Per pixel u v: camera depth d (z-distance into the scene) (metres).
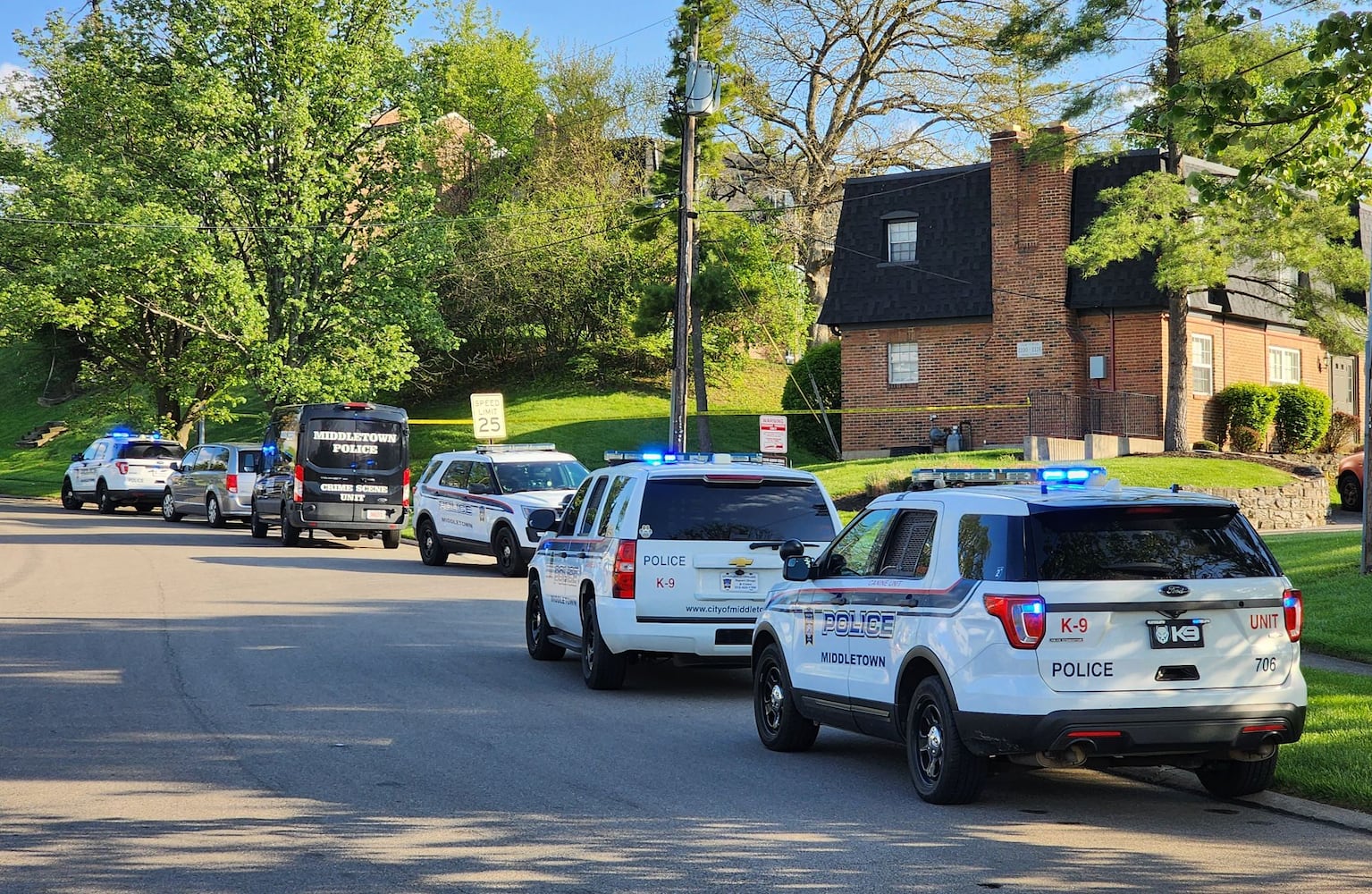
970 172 42.28
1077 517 8.44
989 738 8.31
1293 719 8.38
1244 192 15.04
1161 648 8.27
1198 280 31.56
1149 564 8.36
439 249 48.94
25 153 47.50
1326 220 30.72
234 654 15.66
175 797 8.95
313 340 47.50
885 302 42.47
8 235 46.44
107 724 11.50
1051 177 39.84
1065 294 39.53
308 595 21.80
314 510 31.12
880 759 10.56
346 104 46.53
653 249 57.22
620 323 58.47
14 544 31.67
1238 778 8.95
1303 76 12.56
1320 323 32.75
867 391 43.06
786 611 10.81
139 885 6.96
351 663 15.08
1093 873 7.23
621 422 54.78
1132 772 10.08
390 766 9.95
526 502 24.73
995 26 55.91
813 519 13.59
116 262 44.03
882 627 9.45
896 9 57.19
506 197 65.31
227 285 44.06
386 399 61.22
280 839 7.91
